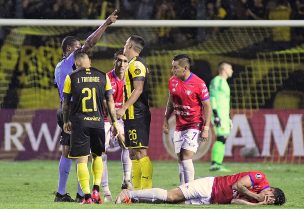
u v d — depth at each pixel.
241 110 52.53
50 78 57.81
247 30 60.38
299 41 59.66
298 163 52.12
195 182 28.11
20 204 27.39
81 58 28.06
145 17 61.84
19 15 61.69
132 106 30.95
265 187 27.94
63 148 30.31
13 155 52.75
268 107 57.34
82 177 27.89
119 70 31.66
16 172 45.66
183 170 31.20
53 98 57.00
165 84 57.19
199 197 27.97
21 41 58.66
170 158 52.53
